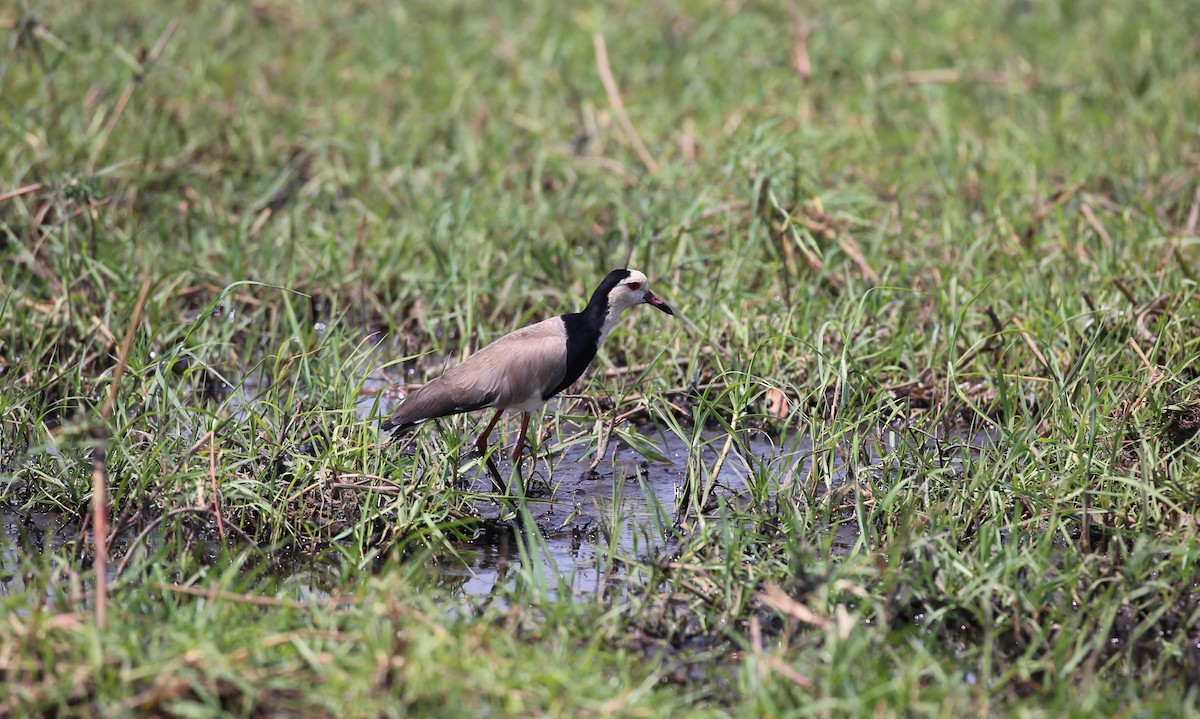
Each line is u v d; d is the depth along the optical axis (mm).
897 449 11406
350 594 9266
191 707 7645
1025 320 13914
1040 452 11180
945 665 8898
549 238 16812
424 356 14883
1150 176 17859
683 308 14742
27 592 9258
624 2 26516
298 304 15445
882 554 9945
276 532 10648
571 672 8180
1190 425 11883
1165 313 12469
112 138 18453
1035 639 8938
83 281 15211
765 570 9844
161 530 9969
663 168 17781
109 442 10812
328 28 24750
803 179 17141
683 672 8797
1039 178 18141
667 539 11008
